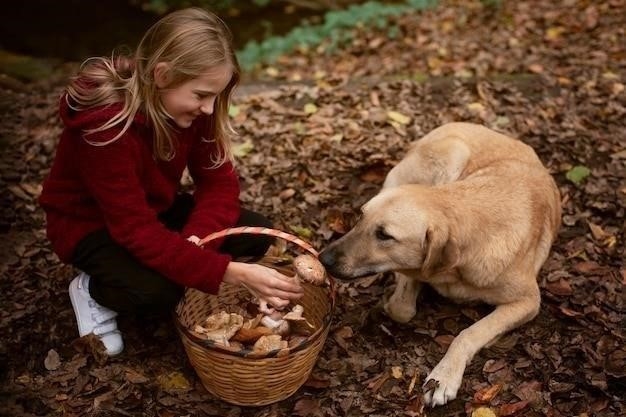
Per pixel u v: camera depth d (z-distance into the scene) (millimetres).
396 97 5082
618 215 3811
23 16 7180
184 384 2850
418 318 3264
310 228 3781
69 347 2977
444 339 3129
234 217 3016
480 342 2994
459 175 3688
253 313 2904
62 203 2744
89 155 2504
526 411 2748
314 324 2920
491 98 5012
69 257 2824
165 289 2727
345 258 2951
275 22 7820
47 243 3615
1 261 3461
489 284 3100
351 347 3080
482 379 2938
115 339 2965
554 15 7113
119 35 7125
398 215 2869
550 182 3498
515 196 3189
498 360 3002
